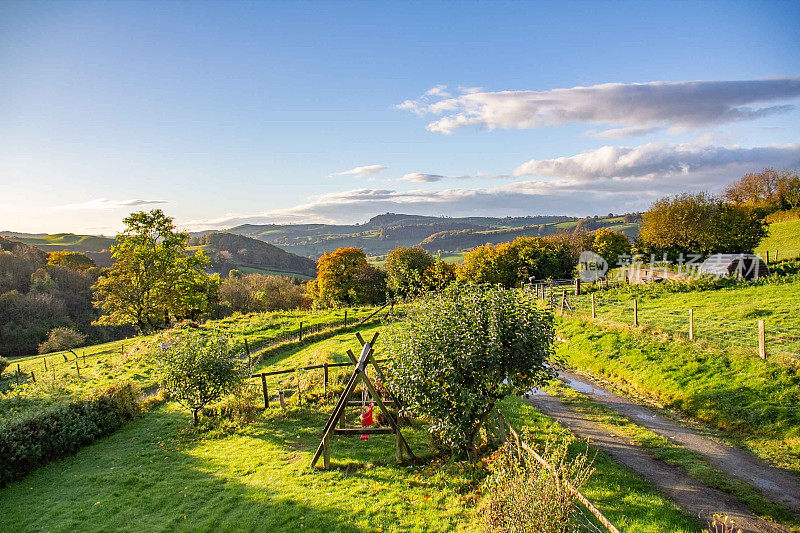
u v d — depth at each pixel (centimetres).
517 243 6431
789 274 3588
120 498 1362
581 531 947
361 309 5119
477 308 1372
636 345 2361
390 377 1509
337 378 2286
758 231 5216
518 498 902
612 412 1775
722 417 1608
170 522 1172
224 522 1148
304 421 1916
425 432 1703
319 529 1080
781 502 1107
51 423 1797
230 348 2197
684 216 5269
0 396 2073
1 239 10075
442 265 6412
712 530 983
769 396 1594
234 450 1677
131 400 2248
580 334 2775
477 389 1318
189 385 1969
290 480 1368
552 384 2161
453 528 1055
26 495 1484
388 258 7144
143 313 5100
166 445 1825
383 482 1321
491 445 1440
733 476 1245
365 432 1465
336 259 7175
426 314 1453
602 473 1246
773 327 2230
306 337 3706
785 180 8306
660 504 1077
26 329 6481
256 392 2148
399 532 1048
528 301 1426
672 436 1538
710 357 1977
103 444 1927
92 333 7425
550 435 1523
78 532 1176
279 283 8306
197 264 5428
